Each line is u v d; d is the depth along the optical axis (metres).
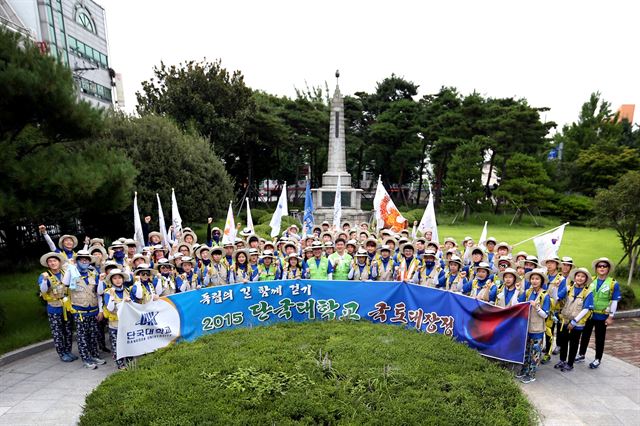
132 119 20.83
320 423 5.58
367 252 10.56
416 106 43.31
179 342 8.47
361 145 44.41
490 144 37.62
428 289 8.99
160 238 11.93
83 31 29.53
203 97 30.98
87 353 8.30
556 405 6.90
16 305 11.87
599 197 15.70
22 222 11.16
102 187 10.20
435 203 45.41
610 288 8.20
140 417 5.64
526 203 36.25
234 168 40.66
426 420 5.63
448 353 7.70
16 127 9.79
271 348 7.75
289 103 41.12
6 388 7.42
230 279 9.71
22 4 23.78
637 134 52.16
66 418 6.41
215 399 6.11
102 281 8.14
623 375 8.15
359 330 8.77
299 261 10.26
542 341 7.88
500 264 9.51
